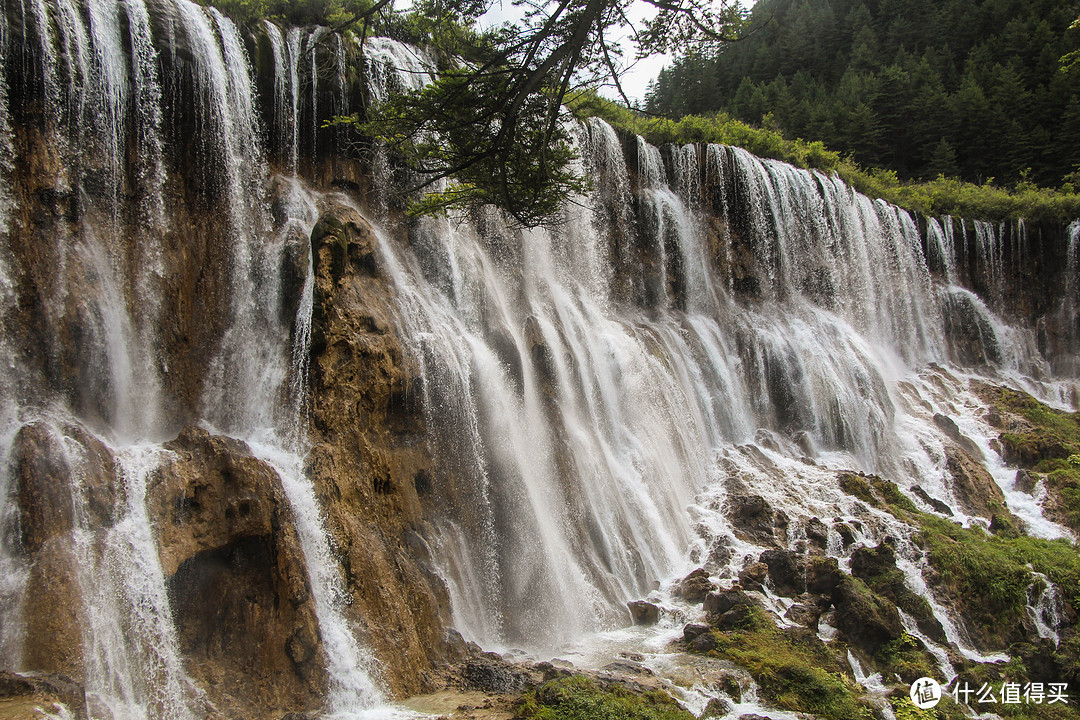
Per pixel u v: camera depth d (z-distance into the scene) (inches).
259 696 432.1
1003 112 2010.3
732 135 1255.5
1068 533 861.8
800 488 830.5
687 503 793.6
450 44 520.4
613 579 645.3
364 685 456.8
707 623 595.5
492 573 593.9
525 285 836.6
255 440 554.9
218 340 605.0
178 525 461.7
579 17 448.1
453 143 535.2
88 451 458.6
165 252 593.6
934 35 2445.9
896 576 661.3
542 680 478.0
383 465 563.5
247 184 655.8
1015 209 1477.6
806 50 2559.1
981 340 1369.3
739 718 466.3
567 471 685.3
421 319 665.6
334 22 748.0
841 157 1967.3
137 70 595.2
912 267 1365.7
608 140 997.8
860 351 1113.4
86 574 415.8
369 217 732.7
